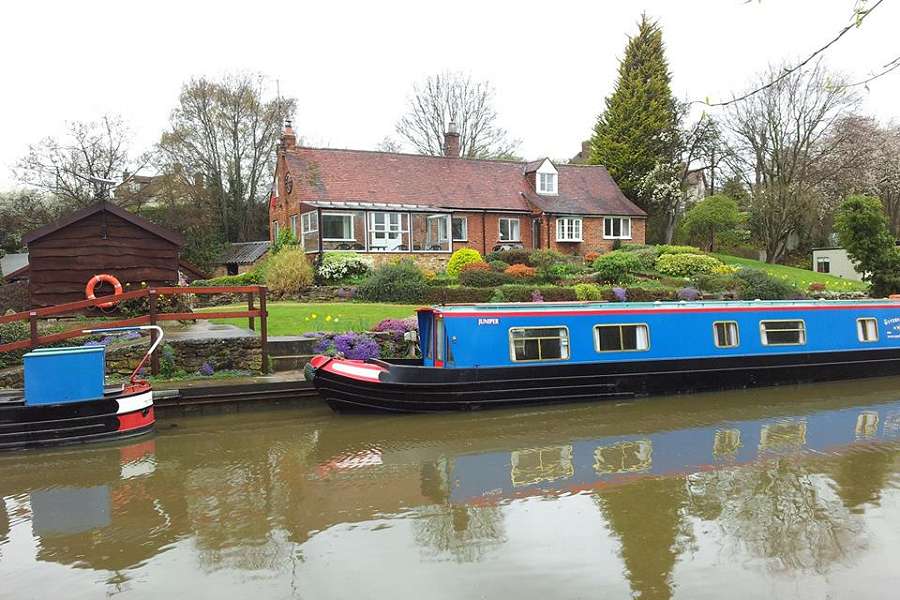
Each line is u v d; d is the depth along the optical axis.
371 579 5.51
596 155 43.25
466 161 34.53
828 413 11.60
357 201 28.64
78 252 15.50
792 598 5.23
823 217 41.44
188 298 17.02
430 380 11.18
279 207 32.59
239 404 11.40
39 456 9.09
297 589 5.34
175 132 43.03
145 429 10.06
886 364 14.81
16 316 10.75
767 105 39.34
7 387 11.16
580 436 10.08
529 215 32.62
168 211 38.00
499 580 5.48
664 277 27.70
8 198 38.50
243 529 6.57
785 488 7.71
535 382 11.81
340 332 15.34
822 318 14.40
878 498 7.39
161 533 6.50
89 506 7.22
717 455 9.06
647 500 7.34
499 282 24.97
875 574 5.63
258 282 26.00
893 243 24.86
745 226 42.22
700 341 13.22
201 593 5.29
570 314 12.35
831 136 38.97
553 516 6.89
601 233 34.62
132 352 12.05
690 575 5.58
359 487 7.82
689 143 41.56
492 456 9.06
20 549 6.16
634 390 12.63
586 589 5.33
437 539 6.32
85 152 36.44
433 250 29.58
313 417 11.19
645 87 41.44
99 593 5.31
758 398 12.83
